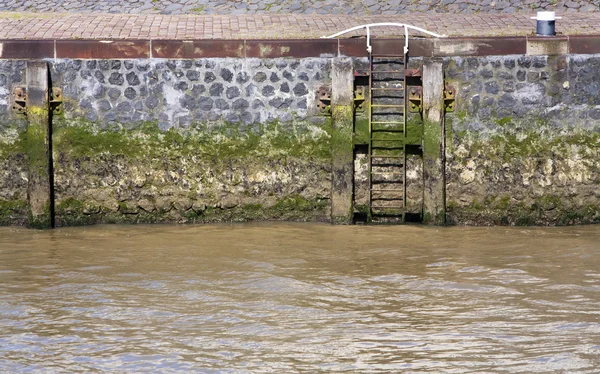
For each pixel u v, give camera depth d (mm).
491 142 52906
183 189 53438
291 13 61562
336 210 53156
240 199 53594
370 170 53094
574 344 34594
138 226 53312
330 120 53250
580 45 52656
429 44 52906
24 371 32688
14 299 40000
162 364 33219
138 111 53156
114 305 39250
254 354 34031
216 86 53156
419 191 53344
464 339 35250
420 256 46406
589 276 42812
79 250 48000
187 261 45750
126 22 57938
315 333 35969
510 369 32469
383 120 53156
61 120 53000
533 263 44969
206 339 35438
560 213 53219
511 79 52812
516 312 38062
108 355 34031
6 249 48250
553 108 52875
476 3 62250
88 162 53219
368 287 41469
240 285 41844
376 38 53000
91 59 52812
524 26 57000
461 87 52875
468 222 53250
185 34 55500
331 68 52969
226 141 53344
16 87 52656
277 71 53094
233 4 62719
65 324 37062
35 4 62625
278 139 53406
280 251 47469
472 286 41438
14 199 53156
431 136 52562
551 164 52969
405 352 34062
